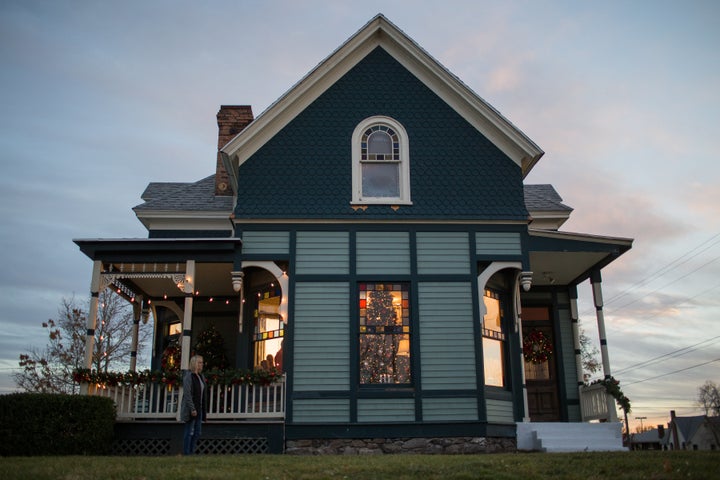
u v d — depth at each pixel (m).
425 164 13.93
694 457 8.75
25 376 27.58
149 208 16.19
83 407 11.09
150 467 8.10
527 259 13.51
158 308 17.66
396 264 13.34
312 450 12.26
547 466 8.30
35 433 10.69
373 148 14.05
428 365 12.87
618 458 8.89
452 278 13.32
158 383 12.28
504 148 14.15
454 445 12.48
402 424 12.48
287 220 13.41
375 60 14.44
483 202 13.77
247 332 13.85
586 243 13.74
